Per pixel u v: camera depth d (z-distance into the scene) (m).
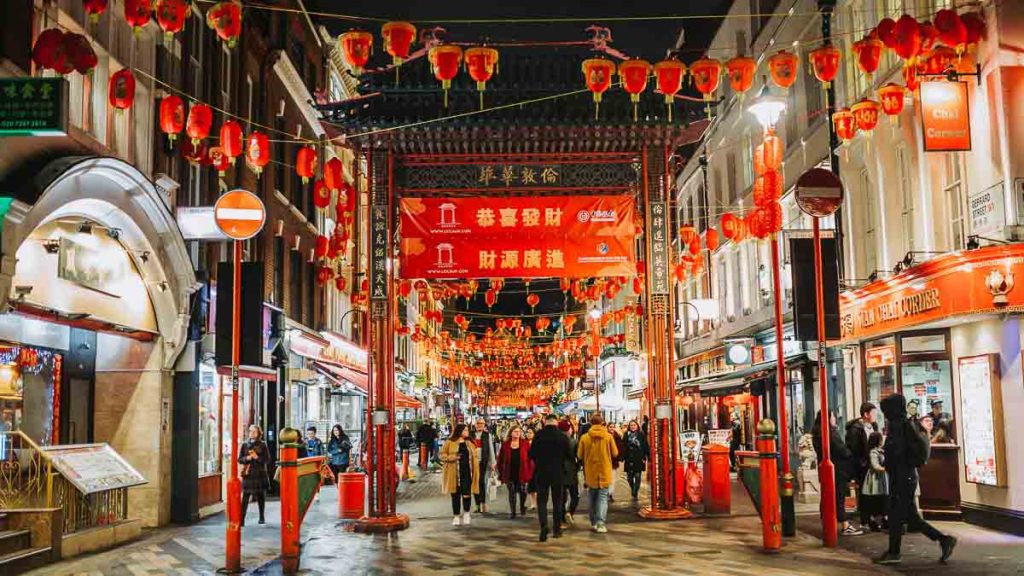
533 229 18.48
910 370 18.67
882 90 15.31
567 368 64.12
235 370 12.97
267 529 17.53
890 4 19.89
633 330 53.16
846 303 21.06
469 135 17.95
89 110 15.24
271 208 26.48
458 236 18.42
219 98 21.75
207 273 19.16
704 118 18.08
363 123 17.64
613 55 17.86
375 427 17.75
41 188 12.41
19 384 14.69
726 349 30.67
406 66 17.98
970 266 15.14
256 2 24.66
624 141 18.45
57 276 14.20
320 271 26.55
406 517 17.91
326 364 32.47
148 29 17.70
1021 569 11.66
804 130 25.92
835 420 23.44
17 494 13.42
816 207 14.32
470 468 18.22
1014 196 15.24
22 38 12.76
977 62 16.12
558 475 15.72
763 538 13.95
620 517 18.94
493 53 13.73
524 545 14.96
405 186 18.62
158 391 17.69
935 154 18.41
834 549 13.67
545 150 18.55
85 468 14.53
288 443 12.87
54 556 13.17
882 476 15.12
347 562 13.39
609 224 18.58
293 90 29.58
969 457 16.66
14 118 10.81
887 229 20.67
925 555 12.95
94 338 17.61
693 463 22.27
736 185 33.81
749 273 32.25
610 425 26.64
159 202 16.47
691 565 12.59
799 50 26.25
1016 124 15.39
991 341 15.93
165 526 17.73
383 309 17.88
